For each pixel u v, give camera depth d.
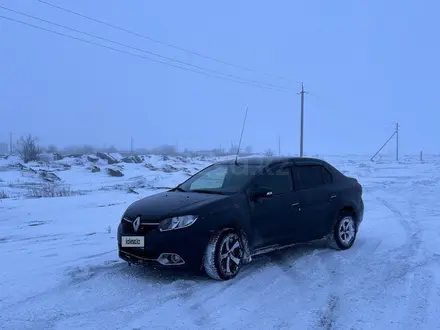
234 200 5.76
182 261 5.27
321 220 6.95
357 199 7.75
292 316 4.43
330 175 7.43
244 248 5.82
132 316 4.38
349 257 6.82
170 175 28.06
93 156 43.16
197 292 5.08
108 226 9.95
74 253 7.12
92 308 4.60
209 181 6.56
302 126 45.22
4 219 11.06
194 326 4.15
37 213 12.09
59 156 44.62
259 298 4.93
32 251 7.28
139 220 5.45
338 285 5.43
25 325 4.16
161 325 4.17
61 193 17.48
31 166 36.25
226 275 5.49
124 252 5.60
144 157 48.94
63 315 4.41
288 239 6.43
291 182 6.63
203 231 5.33
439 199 15.02
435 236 8.51
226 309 4.59
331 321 4.32
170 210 5.39
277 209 6.22
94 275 5.77
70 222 10.61
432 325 4.22
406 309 4.64
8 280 5.55
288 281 5.56
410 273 5.95
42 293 5.06
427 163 51.53
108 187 21.44
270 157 7.05
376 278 5.72
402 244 7.81
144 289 5.18
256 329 4.10
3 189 20.92
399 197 15.77
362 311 4.58
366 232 8.98
